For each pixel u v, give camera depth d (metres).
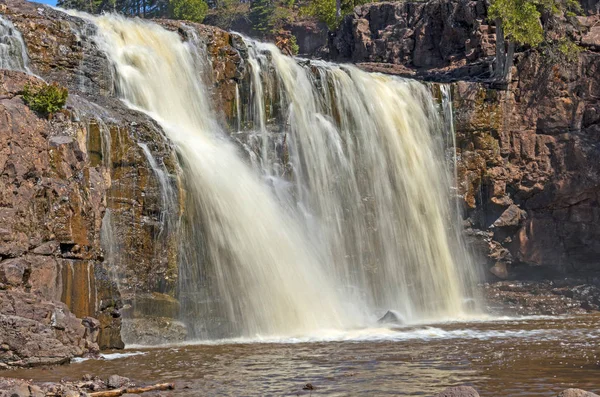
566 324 50.44
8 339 31.92
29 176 36.84
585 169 69.06
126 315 40.94
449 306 64.12
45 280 35.66
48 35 49.34
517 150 70.06
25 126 37.50
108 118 43.41
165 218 43.56
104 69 50.94
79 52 50.16
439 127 67.75
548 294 67.31
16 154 36.41
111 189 41.84
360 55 88.94
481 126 68.56
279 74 60.41
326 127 61.44
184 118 54.97
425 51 84.38
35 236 36.25
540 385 27.05
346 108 62.75
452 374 29.31
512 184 69.88
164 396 25.83
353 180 61.72
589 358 32.97
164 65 54.97
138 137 43.81
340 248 59.22
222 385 27.70
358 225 60.94
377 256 61.25
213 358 34.53
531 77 70.81
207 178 47.41
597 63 71.38
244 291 46.72
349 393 26.03
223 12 159.75
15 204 35.81
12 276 33.88
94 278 38.12
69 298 36.75
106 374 30.23
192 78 56.59
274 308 47.81
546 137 70.56
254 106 59.25
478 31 79.25
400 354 34.88
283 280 49.00
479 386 26.98
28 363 32.00
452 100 68.44
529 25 69.38
